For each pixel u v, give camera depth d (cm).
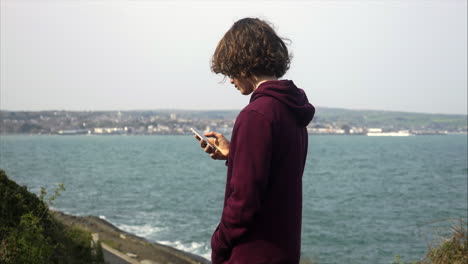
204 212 2370
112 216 2198
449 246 581
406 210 2486
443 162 7094
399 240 1675
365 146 14712
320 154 9638
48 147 12731
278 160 174
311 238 1734
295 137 180
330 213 2362
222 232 174
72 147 13125
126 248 1223
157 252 1245
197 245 1583
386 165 6400
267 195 174
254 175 165
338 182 4075
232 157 174
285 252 175
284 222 175
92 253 728
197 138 223
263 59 184
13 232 488
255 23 189
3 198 558
